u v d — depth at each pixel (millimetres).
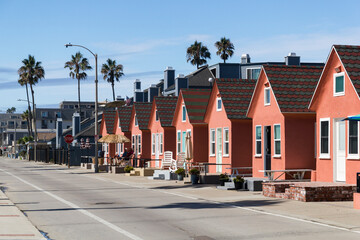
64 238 14711
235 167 39219
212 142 43562
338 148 27266
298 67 33781
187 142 41844
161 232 15508
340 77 27203
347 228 15906
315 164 32062
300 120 32031
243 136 39625
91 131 90438
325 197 23578
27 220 18297
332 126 27641
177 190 30703
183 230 15836
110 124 70875
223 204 23062
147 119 60156
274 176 32750
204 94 47219
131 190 31141
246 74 72062
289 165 31734
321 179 28547
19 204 23656
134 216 19188
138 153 61500
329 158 27812
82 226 16875
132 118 63938
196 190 30438
